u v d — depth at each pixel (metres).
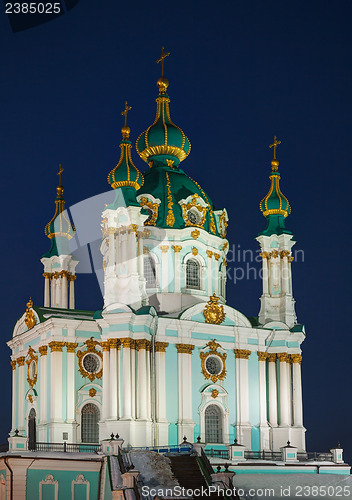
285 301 102.56
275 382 99.69
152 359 91.94
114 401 88.56
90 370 94.12
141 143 106.06
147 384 90.44
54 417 91.19
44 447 88.19
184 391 93.44
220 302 98.81
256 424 97.88
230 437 95.81
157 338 92.88
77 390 92.94
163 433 90.94
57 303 106.75
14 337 102.94
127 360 89.06
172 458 78.81
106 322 90.31
